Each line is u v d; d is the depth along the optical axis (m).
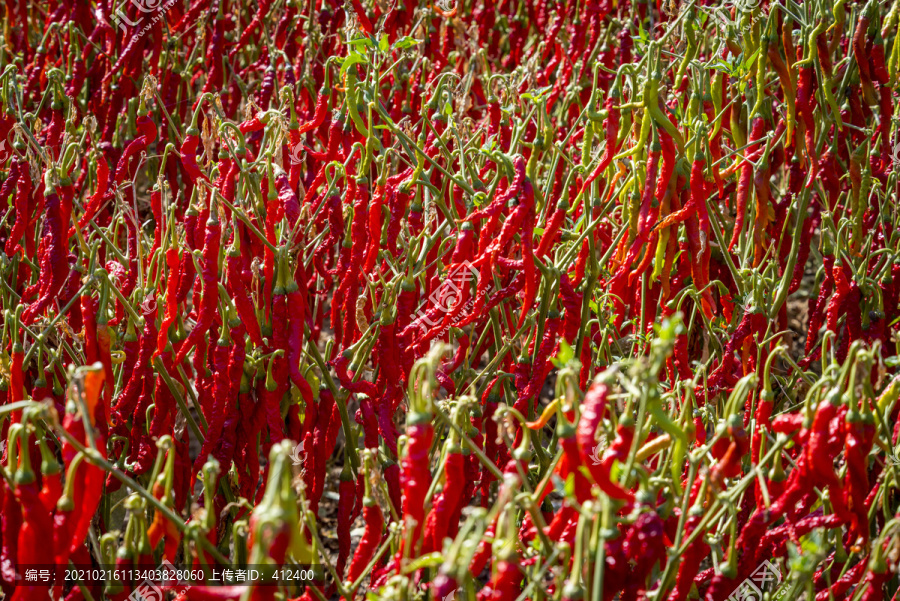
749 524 1.56
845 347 2.41
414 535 1.54
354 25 2.57
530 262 2.02
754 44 2.47
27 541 1.36
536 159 2.24
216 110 2.33
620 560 1.40
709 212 2.38
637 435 1.41
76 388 1.36
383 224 2.37
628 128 2.22
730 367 2.30
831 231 2.47
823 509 1.75
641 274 2.34
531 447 2.16
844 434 1.50
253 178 2.11
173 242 1.94
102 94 3.38
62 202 2.04
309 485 2.08
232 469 2.07
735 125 2.62
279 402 2.02
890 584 2.04
